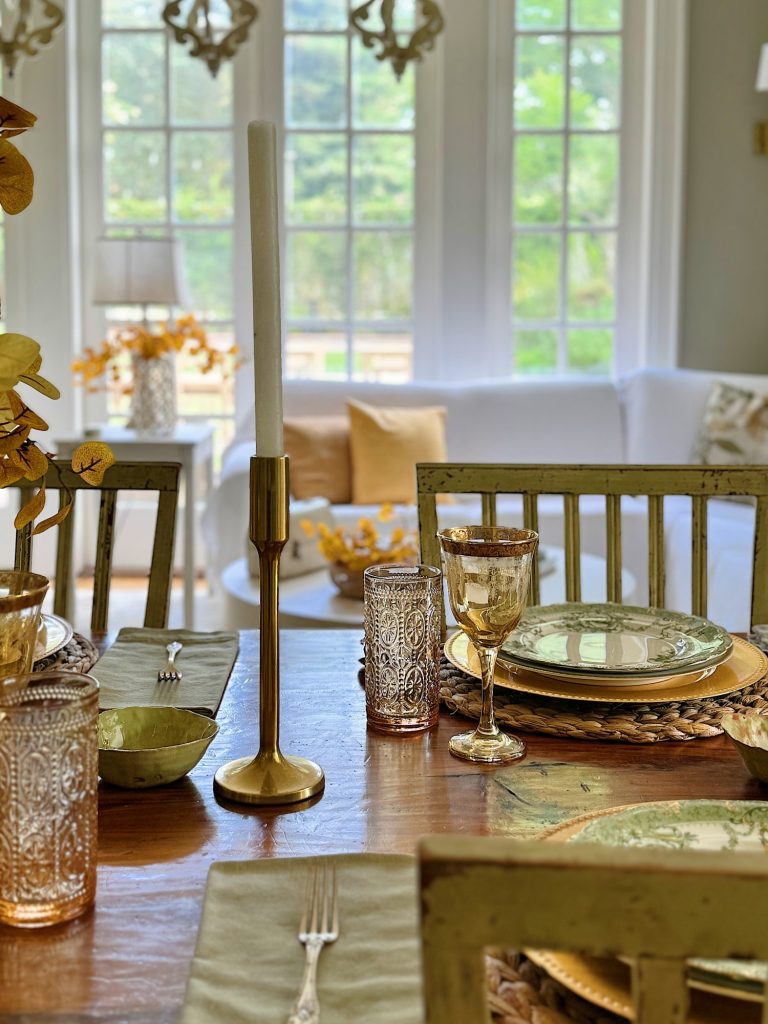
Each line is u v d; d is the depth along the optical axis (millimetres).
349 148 4738
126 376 4859
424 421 4133
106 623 1541
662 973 451
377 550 2803
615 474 1571
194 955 657
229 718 1076
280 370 875
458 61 4574
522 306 4781
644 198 4676
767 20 4465
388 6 3033
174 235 4816
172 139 4766
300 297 4840
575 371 4809
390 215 4785
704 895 441
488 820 852
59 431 4785
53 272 4691
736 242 4586
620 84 4641
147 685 1134
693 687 1100
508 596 947
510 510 3939
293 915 699
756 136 4516
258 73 4699
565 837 755
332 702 1132
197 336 4152
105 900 732
